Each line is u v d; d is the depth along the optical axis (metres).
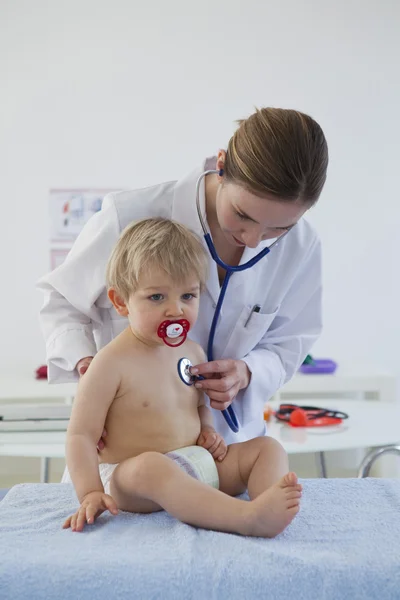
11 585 0.82
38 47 3.06
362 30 3.16
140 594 0.81
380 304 3.22
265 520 0.94
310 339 1.50
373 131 3.19
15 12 3.05
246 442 1.18
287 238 1.38
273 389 1.40
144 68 3.10
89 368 1.12
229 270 1.26
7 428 2.02
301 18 3.14
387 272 3.21
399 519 1.00
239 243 1.18
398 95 3.18
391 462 2.74
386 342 3.23
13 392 2.65
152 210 1.32
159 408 1.13
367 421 2.11
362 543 0.91
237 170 1.06
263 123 1.05
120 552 0.87
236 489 1.17
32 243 3.09
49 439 1.93
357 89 3.17
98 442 1.12
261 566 0.83
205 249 1.28
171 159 3.13
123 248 1.15
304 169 1.03
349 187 3.20
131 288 1.12
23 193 3.09
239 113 3.14
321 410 2.20
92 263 1.33
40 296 3.10
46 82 3.07
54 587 0.81
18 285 3.09
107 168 3.11
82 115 3.09
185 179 1.31
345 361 3.22
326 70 3.16
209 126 3.13
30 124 3.08
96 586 0.81
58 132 3.09
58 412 2.09
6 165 3.07
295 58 3.15
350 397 3.04
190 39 3.11
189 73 3.11
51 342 1.37
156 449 1.12
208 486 1.00
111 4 3.07
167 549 0.88
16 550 0.88
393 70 3.17
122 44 3.09
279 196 1.03
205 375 1.24
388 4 3.15
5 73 3.06
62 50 3.07
